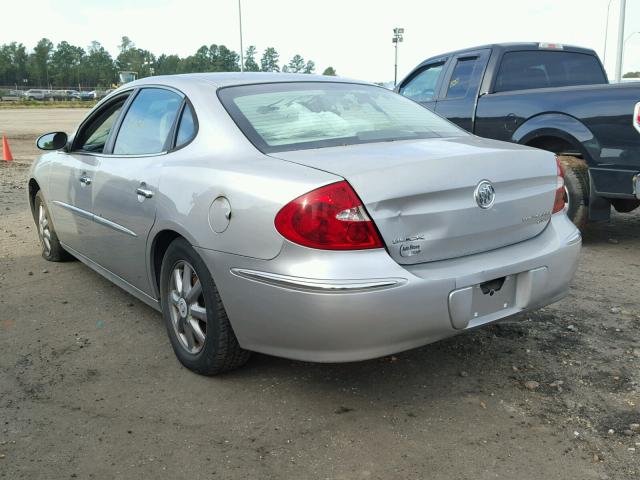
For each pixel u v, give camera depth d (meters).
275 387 3.08
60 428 2.73
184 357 3.26
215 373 3.14
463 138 3.34
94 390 3.07
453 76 7.01
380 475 2.40
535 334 3.70
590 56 7.37
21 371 3.29
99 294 4.50
